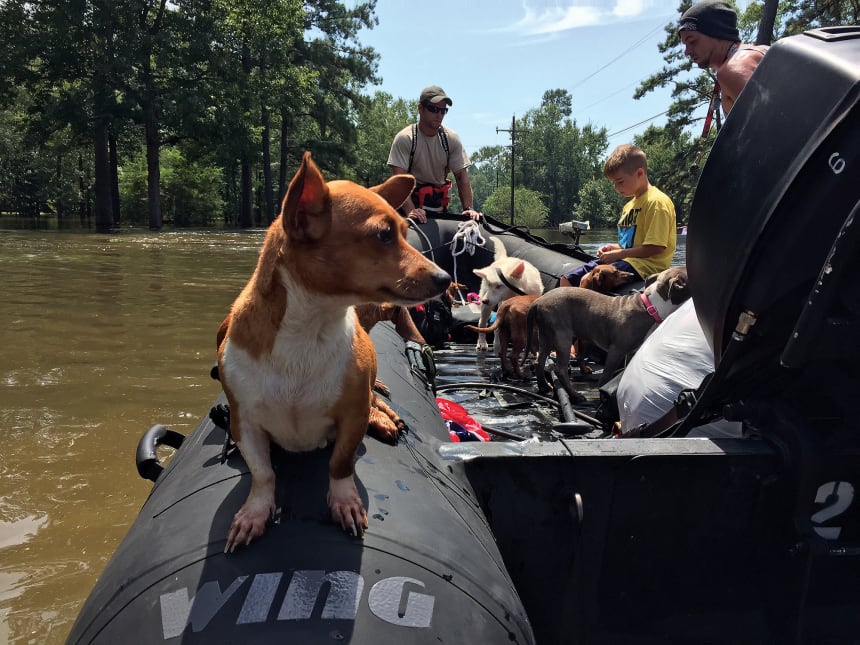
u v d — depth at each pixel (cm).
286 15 3234
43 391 510
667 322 344
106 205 3141
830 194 172
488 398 479
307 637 124
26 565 287
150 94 2961
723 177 204
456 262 758
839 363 188
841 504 206
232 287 1062
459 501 186
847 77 171
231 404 169
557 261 736
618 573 214
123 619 136
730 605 219
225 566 141
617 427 365
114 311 830
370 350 190
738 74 349
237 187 5662
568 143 10006
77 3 2808
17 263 1324
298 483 170
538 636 214
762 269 190
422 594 139
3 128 5209
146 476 226
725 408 228
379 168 6284
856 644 208
